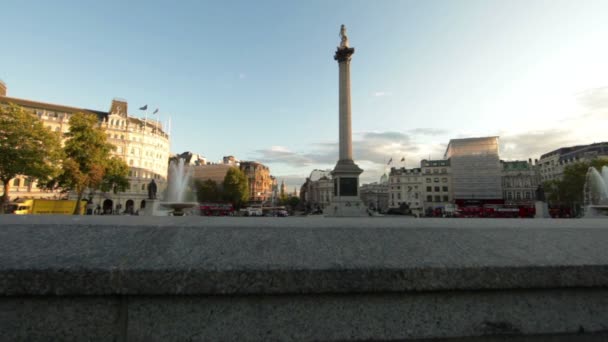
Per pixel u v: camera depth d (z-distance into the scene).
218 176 119.81
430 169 93.50
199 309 1.78
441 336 1.88
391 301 1.89
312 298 1.85
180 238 2.01
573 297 1.98
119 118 78.94
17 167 30.94
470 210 45.44
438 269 1.82
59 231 2.01
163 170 90.00
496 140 70.81
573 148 95.50
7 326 1.67
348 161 35.53
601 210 19.12
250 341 1.78
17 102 68.12
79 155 39.41
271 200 144.88
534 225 2.83
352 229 2.27
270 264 1.77
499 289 1.90
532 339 1.91
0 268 1.59
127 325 1.73
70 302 1.72
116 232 2.05
